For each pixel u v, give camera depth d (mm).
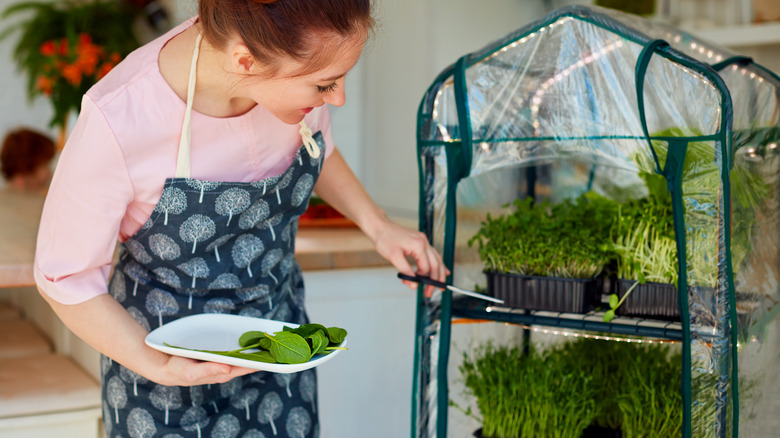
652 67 1252
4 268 1657
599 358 1676
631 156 1323
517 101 1396
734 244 1276
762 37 1909
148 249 1261
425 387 1531
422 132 1475
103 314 1127
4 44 5152
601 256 1478
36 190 3803
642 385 1536
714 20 2094
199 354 1021
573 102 1350
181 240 1230
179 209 1201
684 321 1229
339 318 2131
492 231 1583
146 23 4969
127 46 4707
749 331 1338
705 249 1210
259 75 1050
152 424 1312
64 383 1914
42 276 1135
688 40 1521
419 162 1495
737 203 1280
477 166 1447
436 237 1515
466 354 1677
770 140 1396
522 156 1421
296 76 1035
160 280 1300
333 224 2496
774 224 1409
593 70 1320
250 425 1391
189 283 1284
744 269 1313
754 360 1363
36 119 5289
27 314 2748
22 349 2287
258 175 1302
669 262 1413
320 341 1086
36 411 1764
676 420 1494
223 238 1267
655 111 1266
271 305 1398
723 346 1196
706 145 1192
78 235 1122
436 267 1454
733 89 1361
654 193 1507
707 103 1201
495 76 1407
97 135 1101
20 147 3918
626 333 1374
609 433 1621
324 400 2141
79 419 1809
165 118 1152
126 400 1322
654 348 1613
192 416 1325
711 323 1209
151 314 1301
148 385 1310
